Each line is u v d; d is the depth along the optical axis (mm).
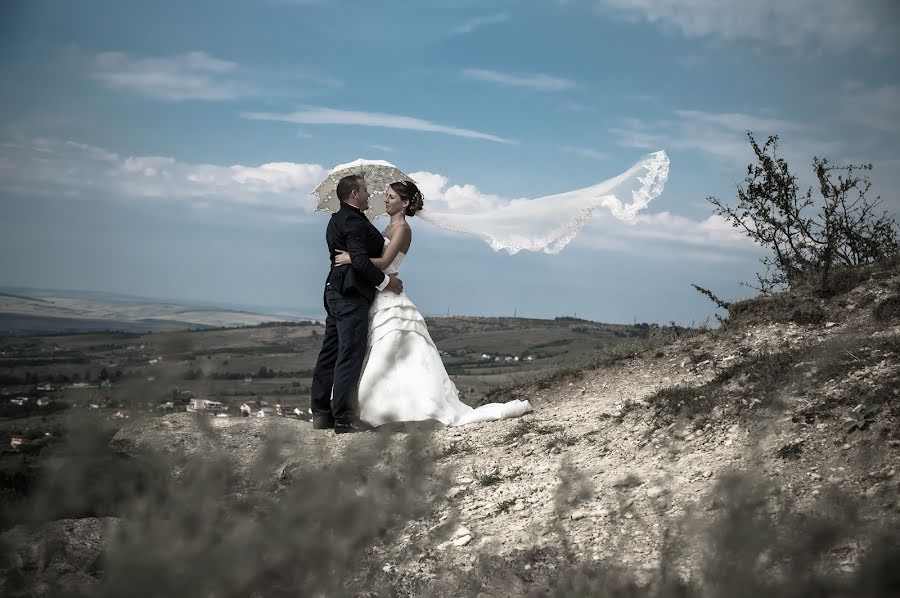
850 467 4348
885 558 1897
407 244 8094
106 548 2166
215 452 2516
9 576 2301
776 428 5133
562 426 7199
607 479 5305
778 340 8508
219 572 2168
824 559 2918
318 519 2406
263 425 6172
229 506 2373
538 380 9930
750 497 2373
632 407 6957
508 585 3816
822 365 4828
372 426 7586
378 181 8469
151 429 5145
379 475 2713
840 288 9148
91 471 1805
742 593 2064
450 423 7707
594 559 3867
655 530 4117
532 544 4277
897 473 4082
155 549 2143
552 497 5102
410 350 7832
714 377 7586
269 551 2277
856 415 4898
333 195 8508
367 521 2453
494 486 5660
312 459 2703
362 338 7754
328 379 7848
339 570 2373
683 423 6047
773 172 9914
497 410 8023
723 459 5043
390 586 3346
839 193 9383
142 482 2275
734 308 9734
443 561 3998
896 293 8234
